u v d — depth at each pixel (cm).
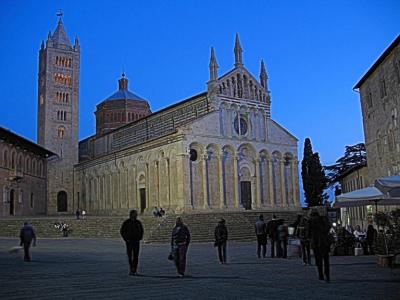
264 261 2738
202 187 6856
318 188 8906
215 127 7138
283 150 7925
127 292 1592
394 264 2372
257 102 7788
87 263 2678
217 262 2695
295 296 1478
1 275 2119
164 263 2662
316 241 1845
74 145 10538
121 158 8344
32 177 8925
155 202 7231
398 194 2367
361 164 6462
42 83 10669
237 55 7769
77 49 10944
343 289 1612
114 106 11038
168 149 6981
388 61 4703
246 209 7331
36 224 5859
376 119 5253
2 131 7125
